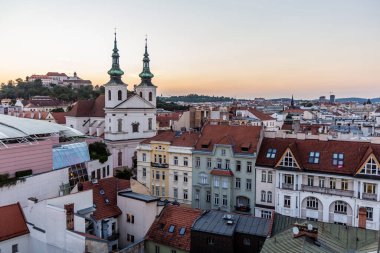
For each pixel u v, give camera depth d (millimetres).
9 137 63375
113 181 64812
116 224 59969
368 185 65375
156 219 58500
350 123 172625
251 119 171125
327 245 38406
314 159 71875
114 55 124688
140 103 130250
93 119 142500
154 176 90938
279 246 37781
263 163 75812
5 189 54594
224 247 50125
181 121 119438
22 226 51250
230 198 79188
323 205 69062
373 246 38281
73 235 47031
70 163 72812
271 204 75438
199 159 83688
